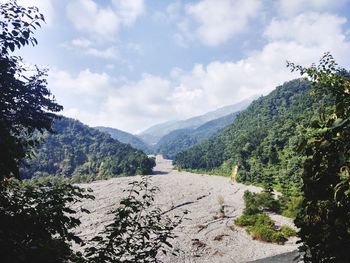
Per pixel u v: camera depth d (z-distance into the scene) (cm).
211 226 4994
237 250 3934
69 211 494
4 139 423
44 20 536
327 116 347
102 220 4962
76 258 520
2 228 409
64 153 16262
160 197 7181
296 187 6347
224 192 8362
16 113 581
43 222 459
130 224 590
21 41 518
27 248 412
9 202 478
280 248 3981
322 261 345
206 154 16562
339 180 322
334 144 324
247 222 5016
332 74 503
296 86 17300
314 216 343
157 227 624
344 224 310
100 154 16925
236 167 11600
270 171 9275
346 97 355
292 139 8412
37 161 14100
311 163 344
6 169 423
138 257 575
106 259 534
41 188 548
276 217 5416
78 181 12269
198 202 6950
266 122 15388
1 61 525
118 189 7931
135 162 13762
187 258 3538
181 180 10700
